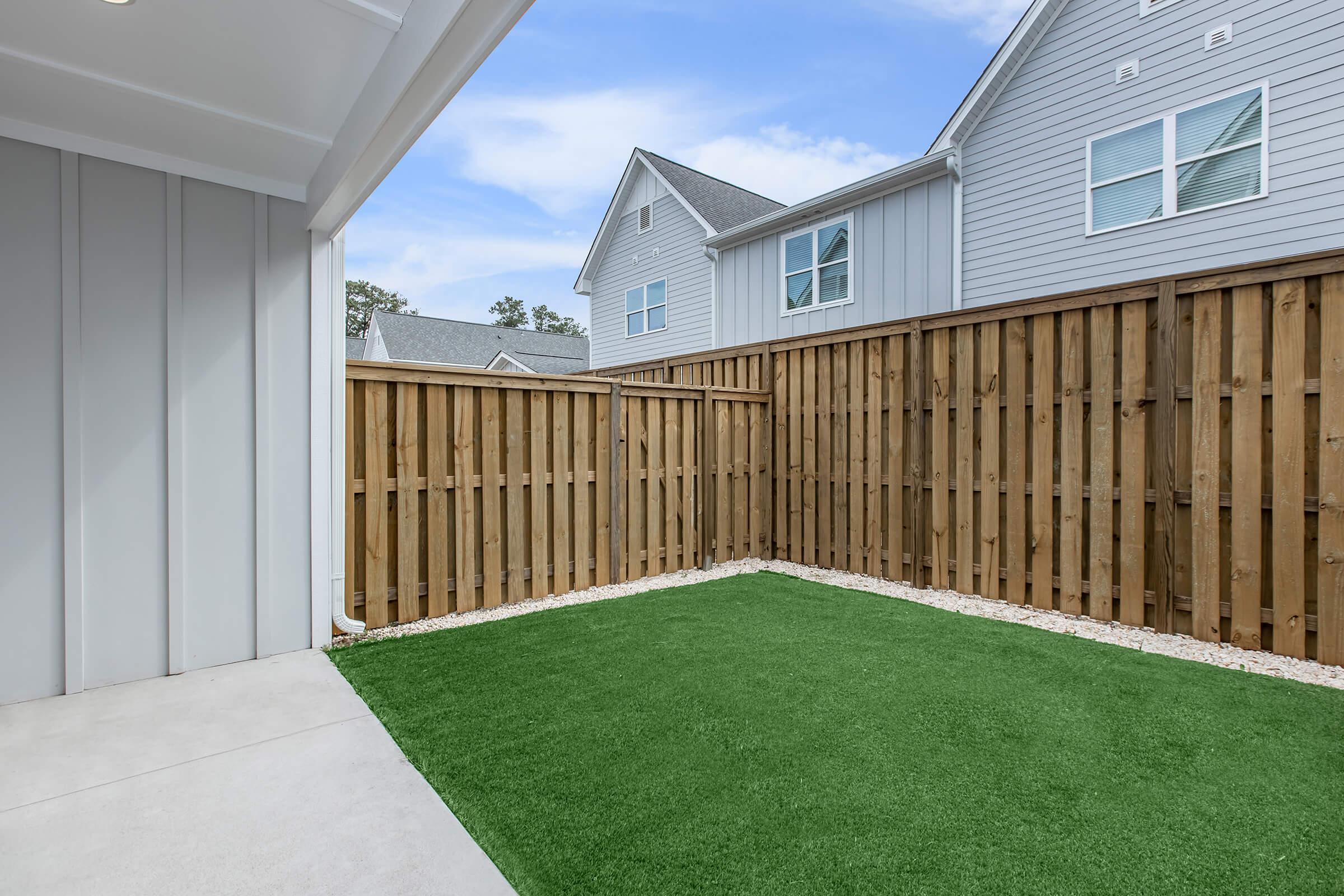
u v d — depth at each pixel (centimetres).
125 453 327
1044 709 278
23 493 303
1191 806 204
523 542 477
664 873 172
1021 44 732
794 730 258
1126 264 678
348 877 175
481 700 291
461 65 225
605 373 895
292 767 235
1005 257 769
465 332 2519
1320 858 179
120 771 233
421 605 427
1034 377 453
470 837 191
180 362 342
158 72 266
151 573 334
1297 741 249
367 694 301
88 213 317
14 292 300
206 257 351
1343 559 336
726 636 386
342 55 260
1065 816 198
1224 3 607
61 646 311
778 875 170
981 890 165
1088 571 430
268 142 326
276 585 371
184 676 334
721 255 1148
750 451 652
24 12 224
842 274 941
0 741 259
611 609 450
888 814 199
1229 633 372
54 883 174
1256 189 596
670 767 229
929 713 274
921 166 808
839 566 586
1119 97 678
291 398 378
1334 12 551
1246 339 365
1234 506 369
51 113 294
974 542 490
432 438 430
